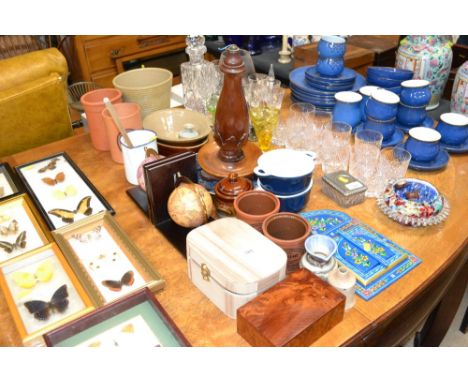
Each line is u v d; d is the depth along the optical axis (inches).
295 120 48.9
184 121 48.1
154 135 42.6
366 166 43.9
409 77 51.9
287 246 30.3
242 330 27.3
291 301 27.1
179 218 35.0
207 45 93.6
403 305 30.1
